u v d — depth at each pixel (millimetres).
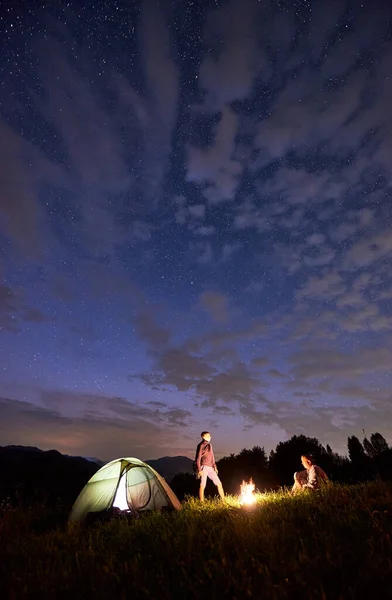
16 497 8156
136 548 4031
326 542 3354
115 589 2889
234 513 5332
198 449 8328
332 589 2545
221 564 3146
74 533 5480
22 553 4137
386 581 2549
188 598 2682
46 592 2854
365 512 4531
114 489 7984
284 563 2994
